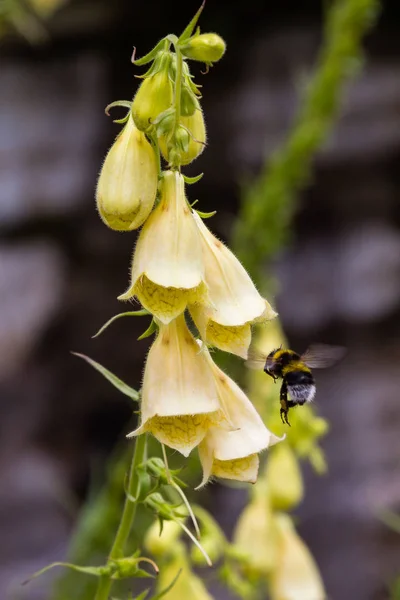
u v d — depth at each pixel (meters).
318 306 1.71
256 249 1.14
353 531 1.64
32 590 1.54
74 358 1.68
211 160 1.68
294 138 1.16
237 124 1.69
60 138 1.72
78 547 1.01
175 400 0.66
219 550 0.83
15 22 1.25
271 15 1.71
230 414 0.68
